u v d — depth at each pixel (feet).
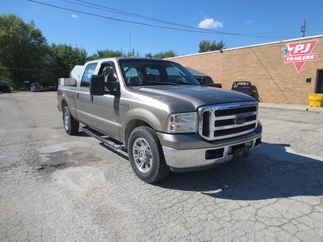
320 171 12.87
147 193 10.50
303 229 7.95
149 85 13.41
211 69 70.18
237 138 10.68
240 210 9.14
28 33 175.83
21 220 8.48
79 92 18.04
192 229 7.98
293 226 8.12
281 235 7.66
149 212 9.00
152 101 10.66
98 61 16.02
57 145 18.19
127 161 14.57
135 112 11.37
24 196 10.21
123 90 12.60
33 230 7.93
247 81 60.34
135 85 13.16
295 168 13.28
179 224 8.26
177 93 11.03
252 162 14.20
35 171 12.99
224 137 10.30
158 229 7.98
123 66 13.69
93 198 10.05
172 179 11.90
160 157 10.59
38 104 53.67
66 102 20.99
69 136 21.24
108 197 10.14
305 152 16.10
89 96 16.37
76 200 9.88
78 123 21.12
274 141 18.98
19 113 37.76
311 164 13.87
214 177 12.12
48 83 182.39
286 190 10.75
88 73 17.17
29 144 18.49
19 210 9.13
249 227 8.08
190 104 9.96
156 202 9.75
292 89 51.65
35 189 10.86
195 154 9.62
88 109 16.85
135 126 12.37
